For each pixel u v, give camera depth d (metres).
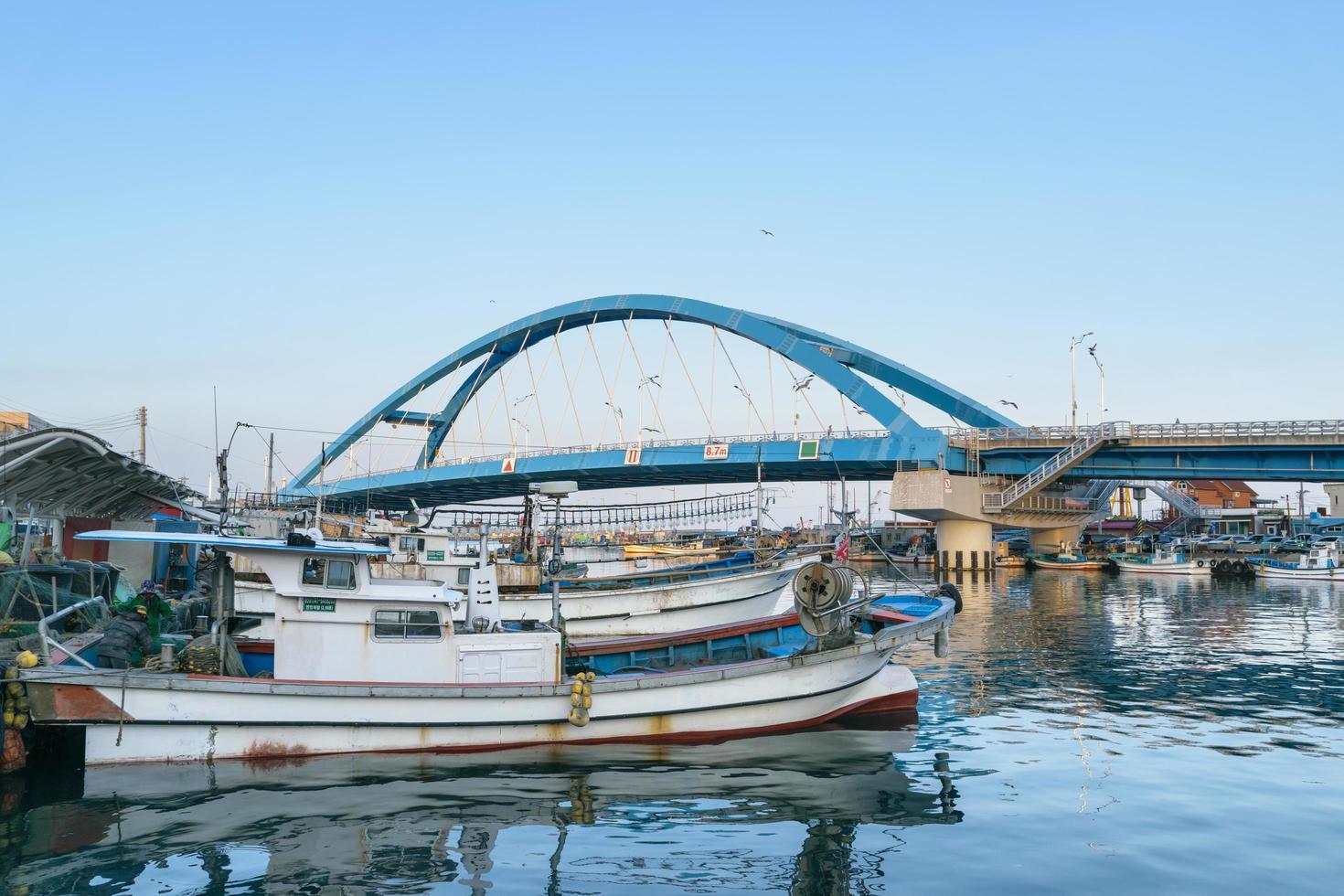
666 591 29.77
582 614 29.02
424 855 11.41
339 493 124.00
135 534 15.27
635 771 15.30
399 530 27.53
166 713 14.76
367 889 10.38
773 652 21.11
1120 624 41.66
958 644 34.00
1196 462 77.81
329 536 26.11
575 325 121.50
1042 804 13.77
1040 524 92.12
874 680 20.42
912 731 18.66
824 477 101.94
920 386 97.44
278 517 30.66
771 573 30.55
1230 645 33.75
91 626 21.34
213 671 15.88
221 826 12.32
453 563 27.84
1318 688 24.23
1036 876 10.92
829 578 18.39
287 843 11.74
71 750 15.34
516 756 16.05
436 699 15.95
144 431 57.12
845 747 17.19
